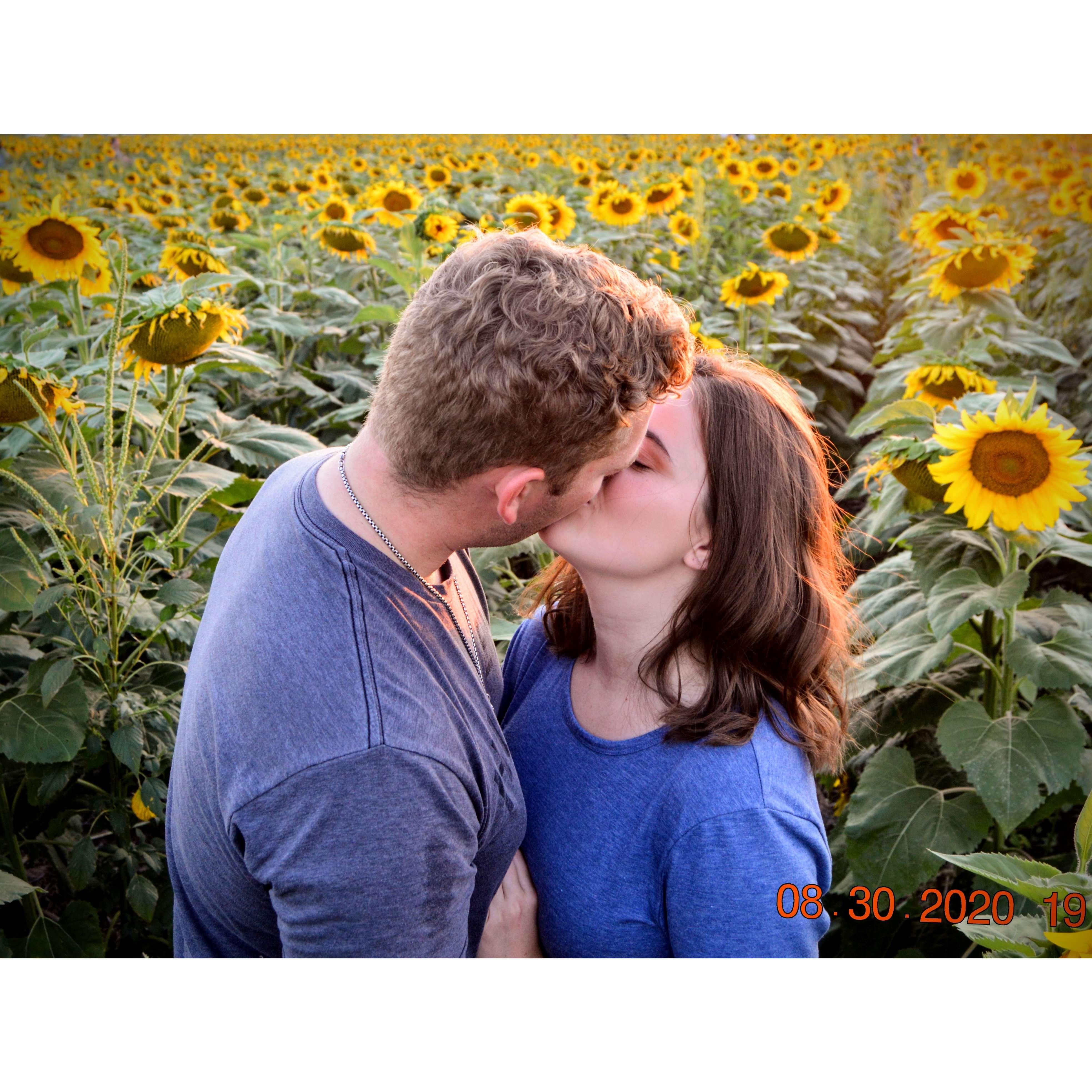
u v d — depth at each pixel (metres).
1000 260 3.43
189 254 3.53
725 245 7.30
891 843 2.01
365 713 0.96
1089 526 2.25
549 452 0.97
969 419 1.73
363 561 1.04
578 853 1.26
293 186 7.54
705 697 1.20
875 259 8.20
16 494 1.93
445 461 0.98
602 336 0.95
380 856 0.96
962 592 1.84
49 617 2.07
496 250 0.98
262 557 1.08
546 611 1.43
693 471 1.18
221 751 1.01
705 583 1.21
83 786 2.36
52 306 2.89
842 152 10.80
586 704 1.33
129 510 2.08
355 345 4.10
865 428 2.02
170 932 2.21
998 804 1.85
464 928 1.12
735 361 1.34
